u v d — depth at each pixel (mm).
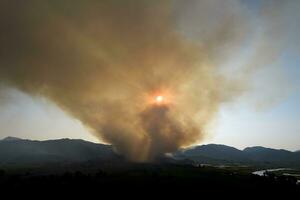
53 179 150500
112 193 129750
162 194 132375
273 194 152375
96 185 139250
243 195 142500
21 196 122562
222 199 133875
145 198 126688
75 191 129625
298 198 154375
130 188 137625
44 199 119812
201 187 147125
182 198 129625
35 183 140125
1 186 135375
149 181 150750
